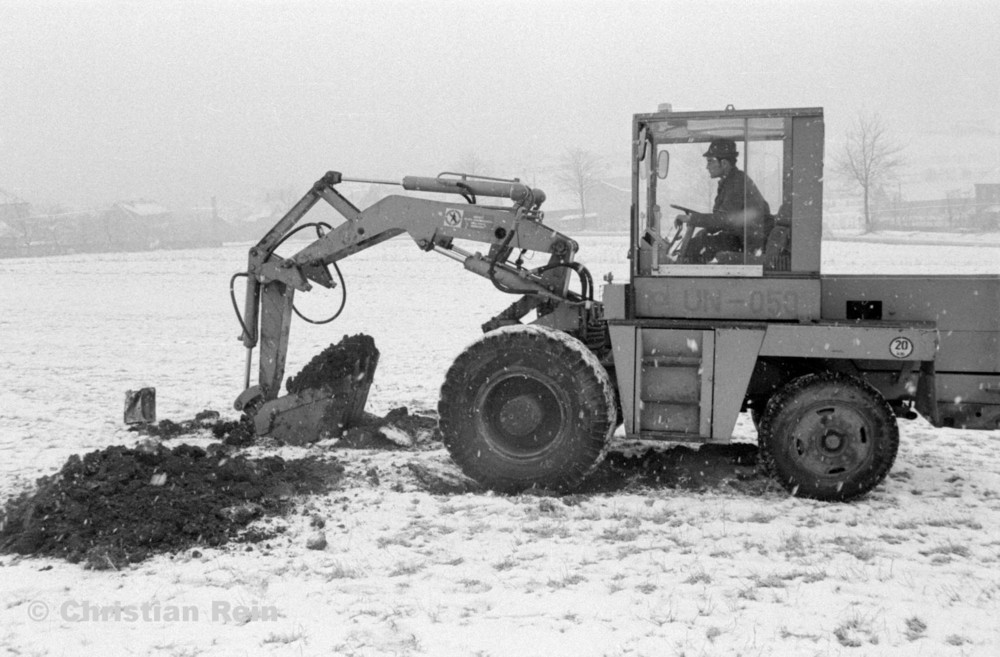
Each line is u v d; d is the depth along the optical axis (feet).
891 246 131.34
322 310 71.92
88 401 36.50
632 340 22.07
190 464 22.24
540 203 25.85
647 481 23.26
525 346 21.99
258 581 16.88
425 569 17.33
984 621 14.73
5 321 68.95
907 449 27.37
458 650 13.92
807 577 16.60
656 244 22.66
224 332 61.82
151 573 17.47
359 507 21.24
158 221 357.00
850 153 191.31
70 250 262.26
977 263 96.63
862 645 13.93
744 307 22.21
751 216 22.12
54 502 20.03
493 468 22.33
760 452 21.98
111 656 13.98
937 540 18.80
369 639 14.28
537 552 18.08
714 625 14.66
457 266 108.27
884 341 21.18
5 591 16.65
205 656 13.88
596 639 14.23
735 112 21.93
